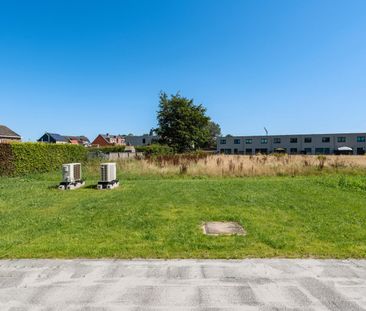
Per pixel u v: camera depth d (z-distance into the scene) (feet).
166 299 12.71
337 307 12.09
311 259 16.74
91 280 14.40
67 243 19.24
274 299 12.69
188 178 58.95
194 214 26.94
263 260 16.60
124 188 44.37
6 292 13.41
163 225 23.31
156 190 41.42
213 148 316.81
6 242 19.47
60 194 39.42
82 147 99.09
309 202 32.37
